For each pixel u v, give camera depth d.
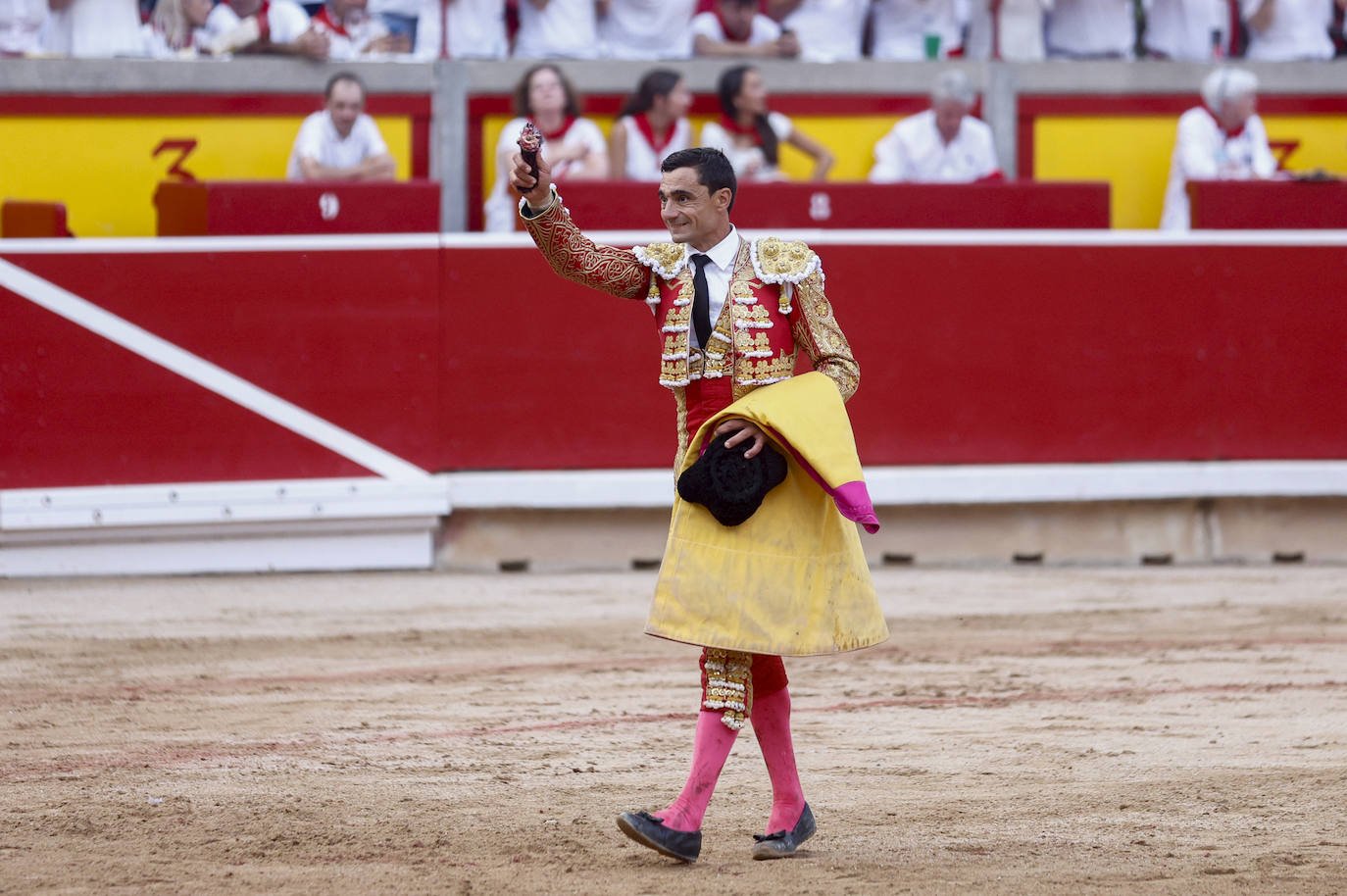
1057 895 10.91
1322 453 29.25
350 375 26.95
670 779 14.59
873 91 31.27
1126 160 32.16
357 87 28.58
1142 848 12.18
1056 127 31.97
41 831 12.72
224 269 26.52
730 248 12.19
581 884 11.24
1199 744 15.90
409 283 27.11
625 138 29.30
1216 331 29.00
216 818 13.16
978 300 28.39
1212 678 19.23
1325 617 23.45
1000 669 19.80
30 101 28.72
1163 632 22.22
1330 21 34.72
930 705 17.80
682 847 11.63
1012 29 33.19
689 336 12.06
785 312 12.13
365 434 27.02
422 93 29.92
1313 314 29.19
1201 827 12.81
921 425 28.34
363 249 26.92
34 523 25.86
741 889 11.09
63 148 28.91
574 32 31.59
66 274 26.06
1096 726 16.72
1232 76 30.98
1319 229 29.45
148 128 29.12
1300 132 32.75
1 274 25.89
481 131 30.25
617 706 17.70
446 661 20.09
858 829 12.86
